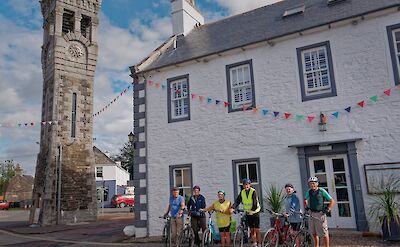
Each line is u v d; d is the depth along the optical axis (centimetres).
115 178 4422
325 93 1107
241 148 1214
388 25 1053
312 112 1115
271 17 1440
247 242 913
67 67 2436
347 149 1050
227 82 1284
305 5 1389
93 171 2420
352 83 1072
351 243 883
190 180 1291
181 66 1387
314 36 1154
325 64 1132
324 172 1086
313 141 1096
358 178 1020
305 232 793
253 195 859
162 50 1597
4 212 4138
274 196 1090
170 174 1331
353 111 1056
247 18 1573
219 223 883
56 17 2456
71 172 2306
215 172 1246
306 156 1111
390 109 1012
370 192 992
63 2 2498
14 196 6134
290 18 1328
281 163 1138
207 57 1320
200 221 948
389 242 870
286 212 853
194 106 1333
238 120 1236
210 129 1284
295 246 791
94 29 2638
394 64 1028
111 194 4362
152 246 1091
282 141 1147
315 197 800
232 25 1573
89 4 2641
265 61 1223
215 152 1259
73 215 2250
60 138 2308
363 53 1072
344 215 1044
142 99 1455
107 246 1159
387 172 984
